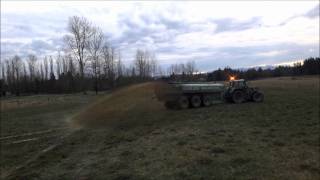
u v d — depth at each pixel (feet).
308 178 25.38
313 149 33.53
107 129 50.26
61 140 43.16
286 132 42.04
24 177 28.12
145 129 48.47
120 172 28.09
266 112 62.64
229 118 56.18
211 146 35.35
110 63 180.45
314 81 220.23
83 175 27.91
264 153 32.24
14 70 263.90
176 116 62.13
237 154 32.04
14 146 41.11
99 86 166.50
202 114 63.46
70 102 112.88
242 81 85.56
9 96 213.25
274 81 228.22
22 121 66.33
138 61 191.11
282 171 27.02
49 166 31.12
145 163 30.30
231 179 25.35
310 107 69.15
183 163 29.68
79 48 163.43
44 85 237.04
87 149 37.17
